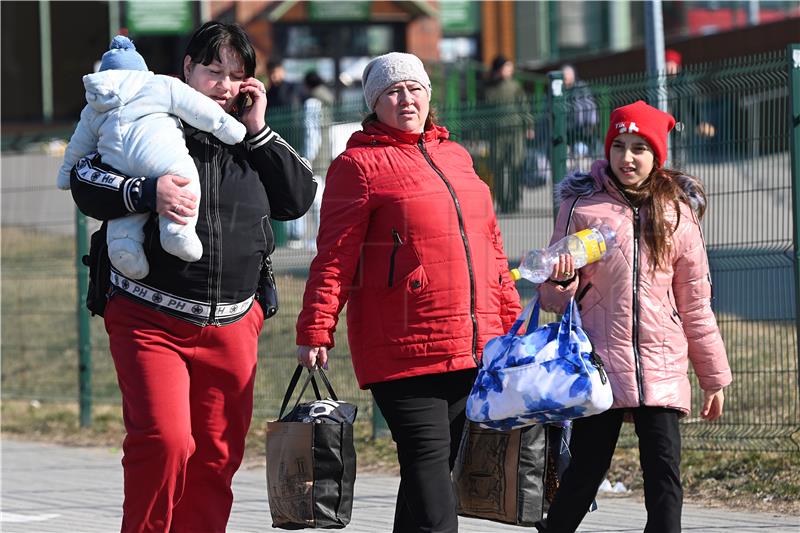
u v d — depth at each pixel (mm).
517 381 15383
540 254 15562
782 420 23984
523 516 16469
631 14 86375
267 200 16000
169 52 82250
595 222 15891
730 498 22312
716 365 15961
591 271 15875
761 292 23969
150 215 15203
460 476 16812
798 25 51000
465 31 88500
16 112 87750
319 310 15961
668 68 32688
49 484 26969
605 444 16031
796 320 23047
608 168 16281
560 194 16484
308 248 30844
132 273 15094
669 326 15742
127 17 81625
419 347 15797
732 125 24031
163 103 15273
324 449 15922
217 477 15945
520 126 27156
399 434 15984
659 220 15641
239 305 15633
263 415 31625
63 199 35312
